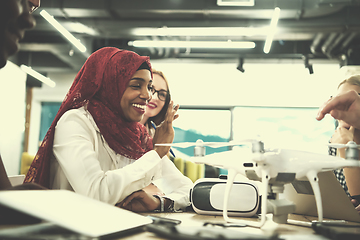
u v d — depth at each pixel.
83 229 0.38
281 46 6.12
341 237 0.44
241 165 0.62
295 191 0.83
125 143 1.07
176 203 0.93
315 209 0.78
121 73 1.09
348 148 0.60
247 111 7.18
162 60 6.50
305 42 6.04
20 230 0.38
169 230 0.42
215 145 0.59
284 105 7.00
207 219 0.72
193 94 7.29
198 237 0.38
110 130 1.04
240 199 0.77
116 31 5.05
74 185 0.84
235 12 4.40
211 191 0.80
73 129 0.92
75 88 1.04
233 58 6.21
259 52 6.12
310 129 6.92
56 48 5.89
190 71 7.35
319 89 6.88
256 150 0.55
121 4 4.43
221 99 7.21
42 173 0.91
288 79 7.02
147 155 0.92
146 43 4.91
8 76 5.81
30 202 0.41
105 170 1.03
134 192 0.87
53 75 8.12
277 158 0.58
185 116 7.33
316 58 6.07
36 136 8.18
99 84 1.07
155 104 1.88
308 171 0.59
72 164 0.85
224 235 0.38
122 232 0.43
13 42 0.56
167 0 4.39
